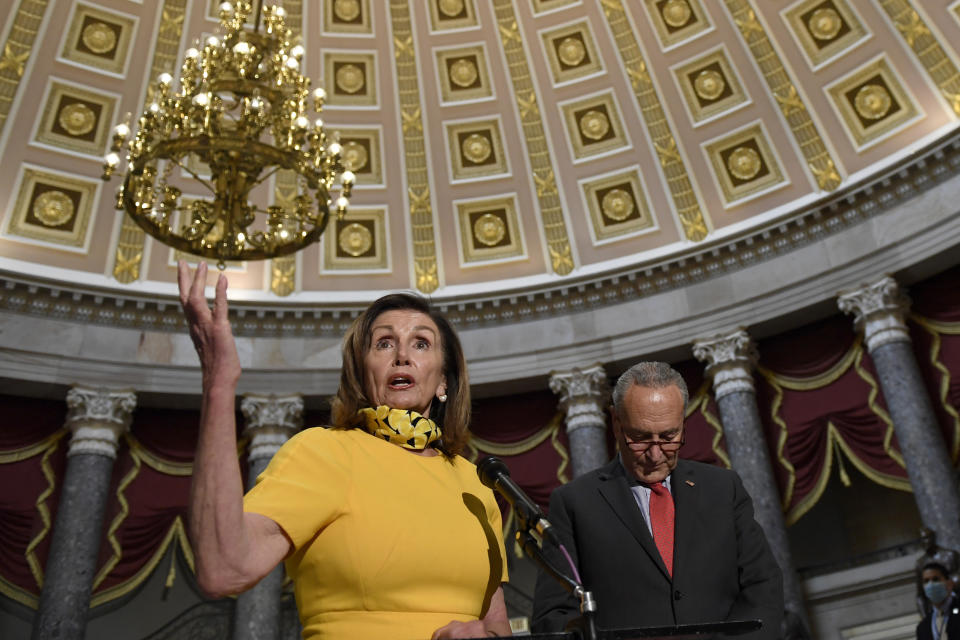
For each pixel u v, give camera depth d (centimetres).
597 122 1666
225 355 168
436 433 220
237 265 1617
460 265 1664
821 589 1403
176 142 934
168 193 982
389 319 234
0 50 1509
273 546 173
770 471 1372
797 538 1641
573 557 337
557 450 1560
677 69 1611
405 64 1686
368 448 207
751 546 336
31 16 1527
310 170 989
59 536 1368
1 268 1445
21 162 1538
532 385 1590
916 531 1552
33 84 1541
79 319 1505
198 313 169
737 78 1573
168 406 1549
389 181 1691
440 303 1595
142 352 1518
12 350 1442
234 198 972
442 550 196
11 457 1451
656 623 317
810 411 1439
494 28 1670
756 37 1549
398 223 1681
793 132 1530
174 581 1628
